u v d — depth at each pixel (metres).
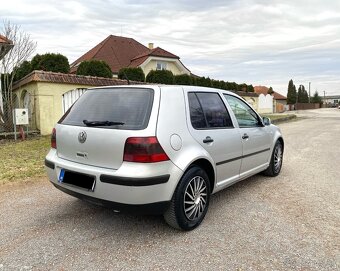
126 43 36.47
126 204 3.09
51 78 11.77
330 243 3.30
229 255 3.06
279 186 5.35
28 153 8.05
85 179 3.36
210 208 4.30
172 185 3.28
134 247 3.21
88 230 3.59
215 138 3.91
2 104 11.69
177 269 2.82
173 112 3.45
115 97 3.59
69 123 3.72
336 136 13.04
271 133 5.57
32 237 3.42
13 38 12.05
